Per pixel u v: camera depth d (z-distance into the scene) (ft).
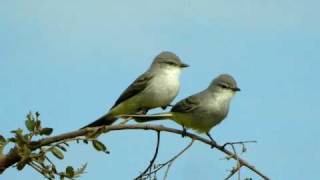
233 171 25.09
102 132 26.35
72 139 25.61
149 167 25.32
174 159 25.40
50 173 24.21
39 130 25.02
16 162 24.77
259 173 25.29
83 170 24.52
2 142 24.47
